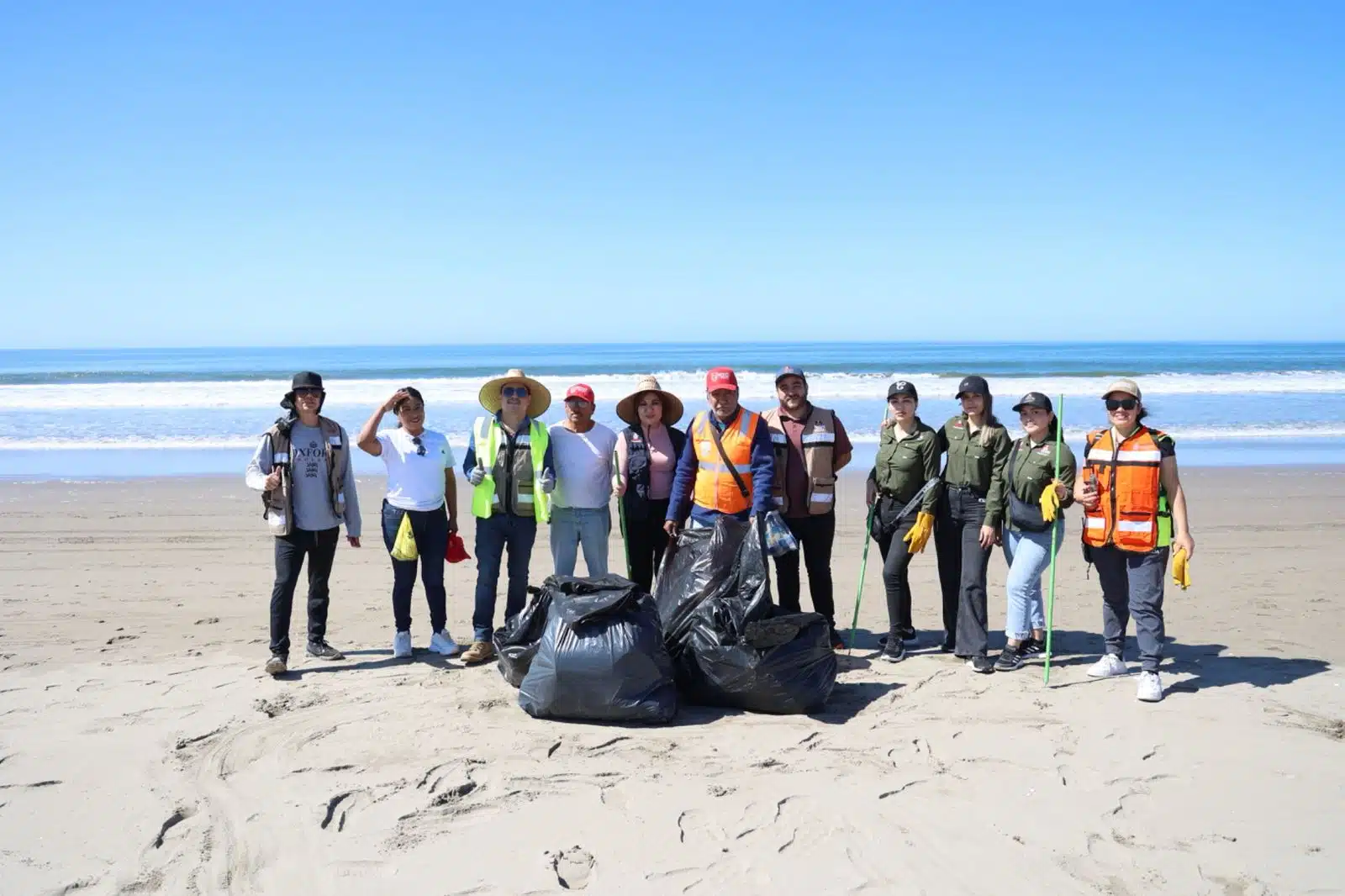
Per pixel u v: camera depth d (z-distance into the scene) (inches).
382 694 199.9
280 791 152.6
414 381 1262.3
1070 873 127.8
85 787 153.7
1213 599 283.1
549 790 153.3
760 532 199.8
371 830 139.6
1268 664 221.3
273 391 1050.7
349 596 291.6
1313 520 399.5
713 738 176.7
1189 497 453.7
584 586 195.8
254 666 220.5
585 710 181.8
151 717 185.5
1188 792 152.8
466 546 366.0
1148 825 141.3
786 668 187.3
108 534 372.8
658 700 182.1
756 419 216.7
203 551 345.4
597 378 1298.0
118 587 296.0
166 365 2659.9
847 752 169.8
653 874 127.6
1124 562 206.8
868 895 122.5
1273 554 342.0
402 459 227.3
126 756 166.1
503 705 193.3
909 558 227.9
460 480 511.2
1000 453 220.8
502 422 225.1
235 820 142.5
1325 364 1851.6
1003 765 163.6
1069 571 327.3
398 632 229.9
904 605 236.1
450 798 150.2
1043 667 221.9
